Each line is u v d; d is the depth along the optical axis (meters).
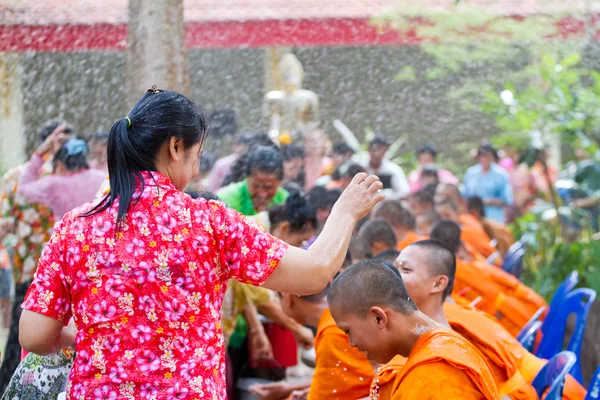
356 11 12.39
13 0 9.45
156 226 2.84
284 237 5.51
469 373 3.03
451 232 6.42
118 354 2.79
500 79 13.62
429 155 11.69
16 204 6.29
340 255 2.99
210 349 2.85
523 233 10.21
